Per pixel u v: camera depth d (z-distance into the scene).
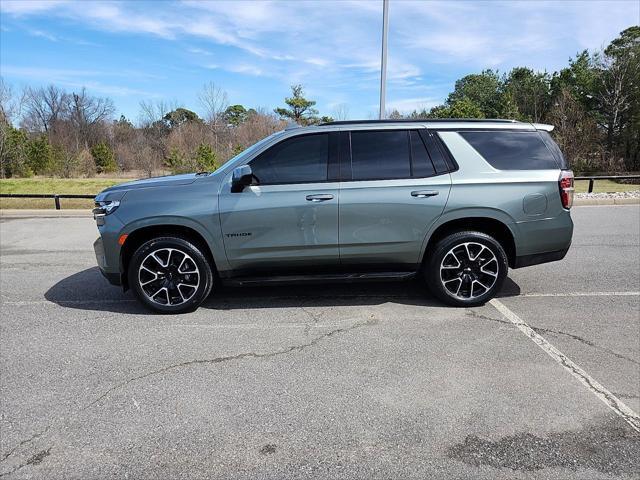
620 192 14.64
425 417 2.77
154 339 3.96
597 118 29.67
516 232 4.45
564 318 4.34
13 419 2.80
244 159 4.43
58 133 45.34
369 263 4.50
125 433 2.65
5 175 28.27
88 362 3.55
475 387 3.10
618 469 2.31
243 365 3.46
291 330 4.11
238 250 4.38
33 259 7.23
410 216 4.36
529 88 36.44
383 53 11.97
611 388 3.07
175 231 4.50
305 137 4.43
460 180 4.37
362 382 3.19
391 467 2.35
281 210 4.30
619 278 5.67
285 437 2.60
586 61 34.56
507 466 2.34
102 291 5.43
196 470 2.35
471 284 4.57
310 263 4.46
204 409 2.88
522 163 4.48
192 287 4.50
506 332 4.01
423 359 3.52
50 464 2.40
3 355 3.69
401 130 4.47
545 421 2.71
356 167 4.39
